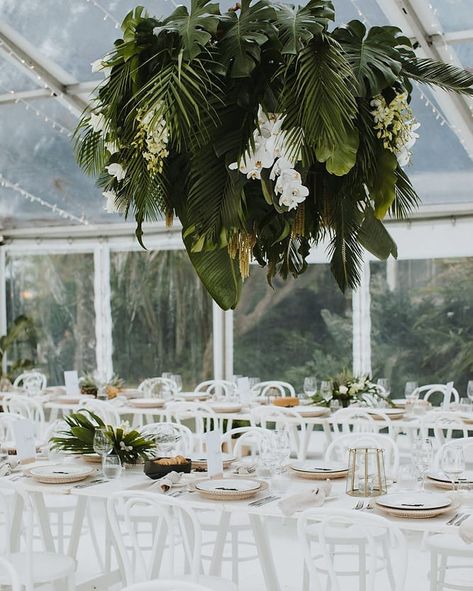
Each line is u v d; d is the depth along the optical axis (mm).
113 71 2309
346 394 7520
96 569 5312
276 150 2152
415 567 5281
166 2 6684
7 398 8758
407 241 9141
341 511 3205
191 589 2230
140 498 3561
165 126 2088
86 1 6840
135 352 10547
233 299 2410
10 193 9633
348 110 2127
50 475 4094
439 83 2408
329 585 4266
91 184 9195
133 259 10547
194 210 2225
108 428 4461
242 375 10102
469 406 7000
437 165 8047
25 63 7613
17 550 4582
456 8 6145
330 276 9727
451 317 9148
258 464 4441
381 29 2330
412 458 3906
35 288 10953
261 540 3947
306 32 2111
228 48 2145
